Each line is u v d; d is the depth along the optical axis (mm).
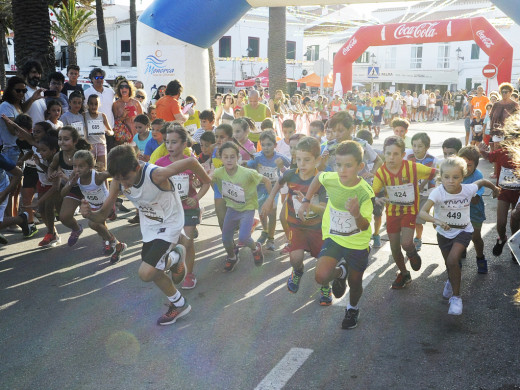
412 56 51438
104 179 5578
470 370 3471
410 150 6090
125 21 44469
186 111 9883
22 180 6934
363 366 3520
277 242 6598
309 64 47375
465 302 4652
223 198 5645
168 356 3688
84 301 4719
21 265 5699
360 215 3781
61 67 46250
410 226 4863
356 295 4070
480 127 14273
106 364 3588
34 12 10977
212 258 5965
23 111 7391
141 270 3932
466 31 20969
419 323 4223
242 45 46031
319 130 6359
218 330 4102
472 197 4719
